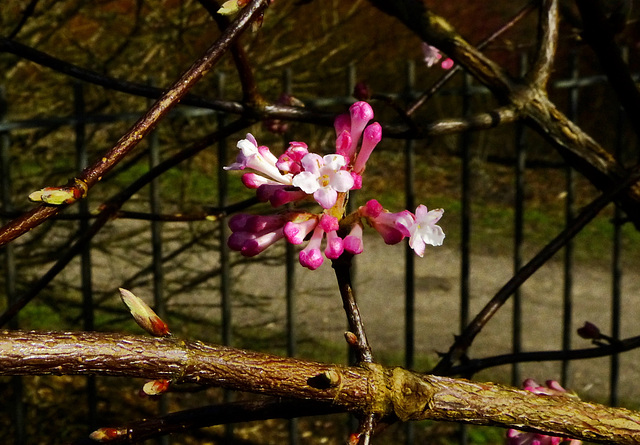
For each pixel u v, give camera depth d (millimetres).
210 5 1579
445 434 4633
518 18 2266
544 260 1519
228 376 812
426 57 2398
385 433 4633
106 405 4668
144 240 5043
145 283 4844
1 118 3377
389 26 6855
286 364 840
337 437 4648
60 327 4938
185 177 5133
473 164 10727
